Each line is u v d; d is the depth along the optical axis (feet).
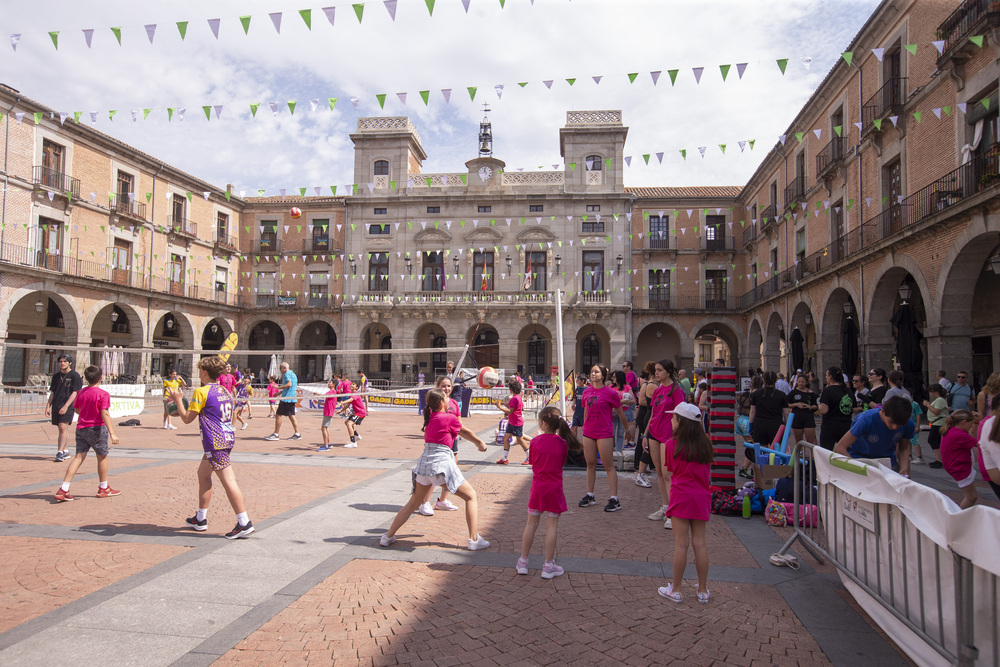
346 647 12.00
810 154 79.56
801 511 19.79
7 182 77.05
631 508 24.61
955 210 43.73
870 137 60.44
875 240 59.77
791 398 29.37
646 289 115.24
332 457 36.86
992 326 56.59
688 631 13.16
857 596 14.35
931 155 50.65
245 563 16.72
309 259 122.52
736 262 114.73
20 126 79.05
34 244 80.64
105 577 15.49
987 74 42.96
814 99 74.74
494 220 115.65
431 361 118.83
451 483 18.22
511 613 13.88
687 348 112.88
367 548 18.30
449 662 11.53
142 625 12.72
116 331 106.32
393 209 117.91
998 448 15.93
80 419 24.21
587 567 17.10
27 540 18.58
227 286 120.37
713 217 116.47
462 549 18.52
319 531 20.02
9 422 56.29
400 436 49.39
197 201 112.78
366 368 118.73
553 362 111.24
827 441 26.81
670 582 15.96
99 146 91.20
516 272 114.52
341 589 15.02
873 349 59.21
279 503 23.98
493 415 72.13
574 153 115.65
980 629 9.72
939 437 34.88
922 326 62.95
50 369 95.40
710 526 22.08
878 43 59.41
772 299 92.38
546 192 114.62
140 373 95.81
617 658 11.88
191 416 19.53
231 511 22.58
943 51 46.44
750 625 13.53
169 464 33.12
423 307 112.88
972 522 9.70
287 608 13.79
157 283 101.96
